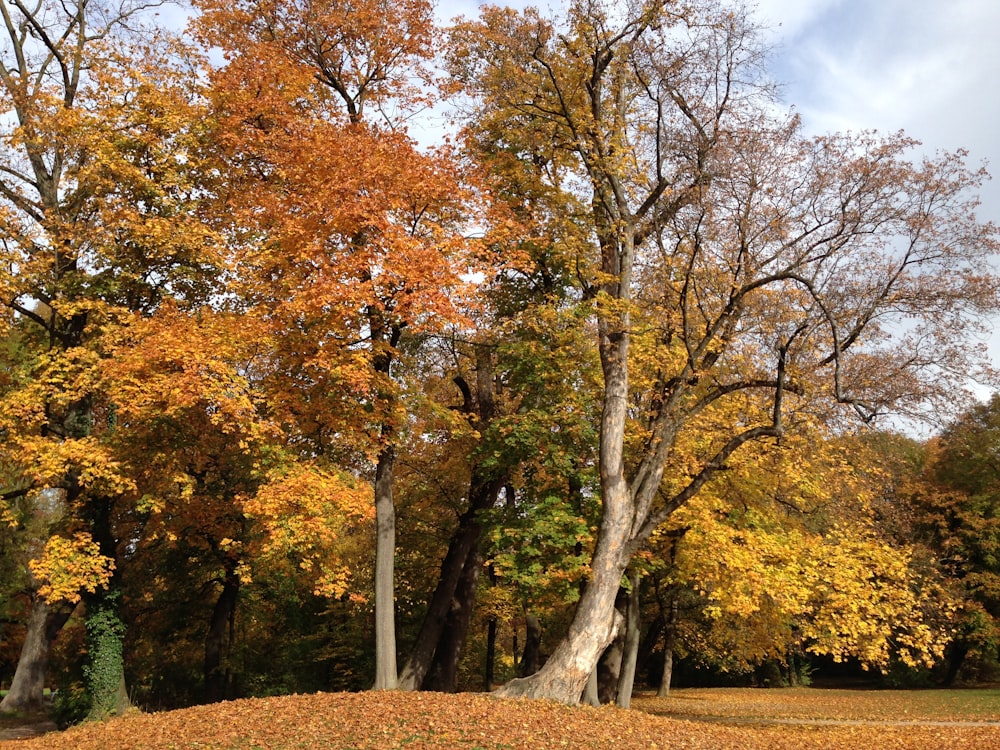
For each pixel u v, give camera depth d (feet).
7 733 70.33
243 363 49.70
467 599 67.31
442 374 74.18
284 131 51.75
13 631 130.31
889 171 48.08
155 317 49.34
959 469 114.11
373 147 45.50
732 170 48.08
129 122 57.00
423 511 77.41
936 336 48.98
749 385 51.42
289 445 50.96
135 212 54.85
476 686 98.94
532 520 49.85
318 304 41.19
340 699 43.11
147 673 89.35
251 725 38.88
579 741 36.29
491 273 47.01
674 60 49.44
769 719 73.67
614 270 54.19
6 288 51.06
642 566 53.31
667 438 49.88
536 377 53.21
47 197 62.03
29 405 48.93
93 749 38.06
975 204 47.96
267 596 90.74
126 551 81.66
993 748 51.24
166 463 55.52
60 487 58.75
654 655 151.33
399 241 41.27
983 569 109.29
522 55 51.93
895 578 52.34
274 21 54.75
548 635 110.32
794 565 50.72
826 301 49.93
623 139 50.62
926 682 125.59
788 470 54.54
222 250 55.21
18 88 57.26
